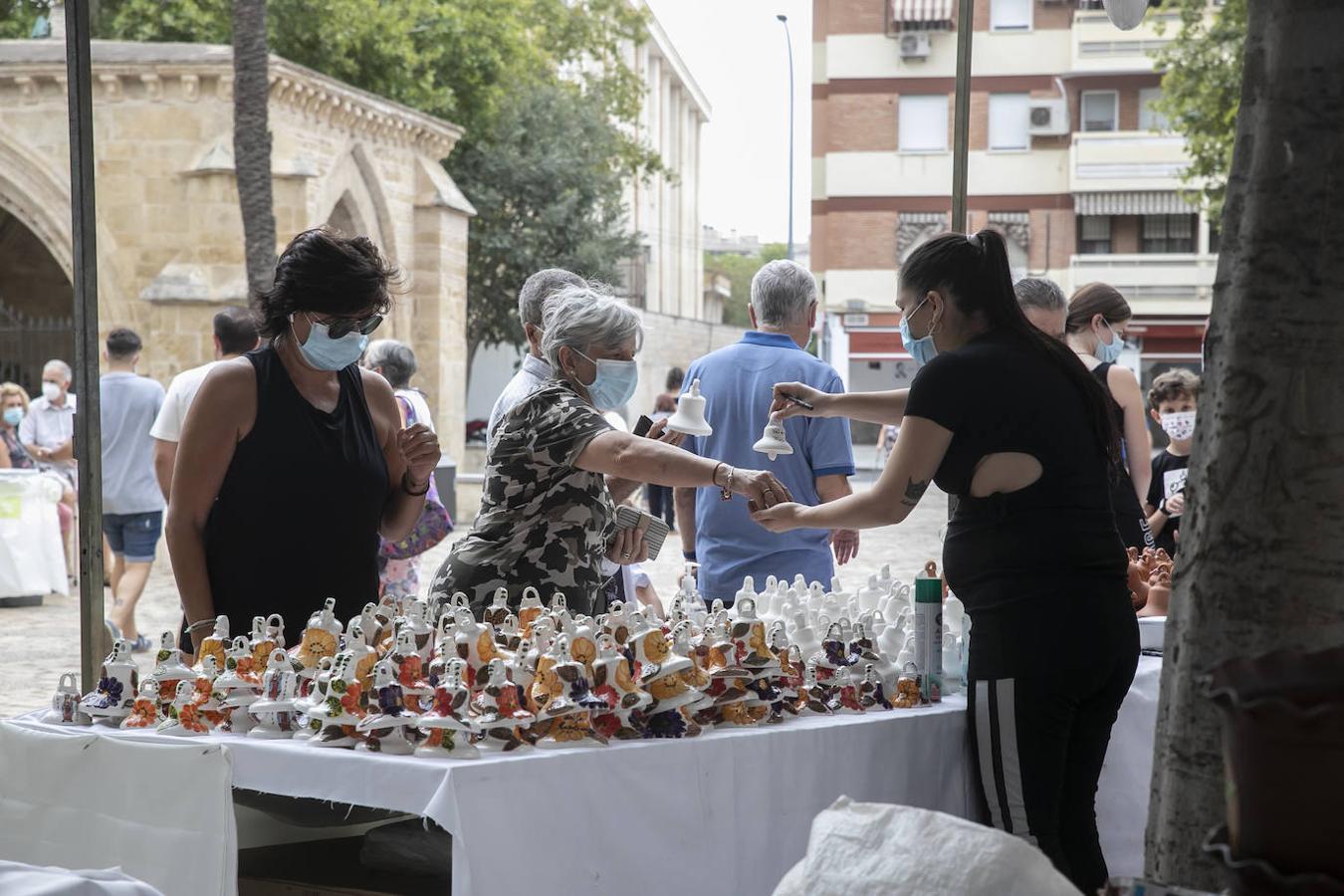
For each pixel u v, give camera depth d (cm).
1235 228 251
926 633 372
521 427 365
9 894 205
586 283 470
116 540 970
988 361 336
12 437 1344
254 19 1711
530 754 289
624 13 3784
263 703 310
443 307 2486
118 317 1923
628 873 297
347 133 2253
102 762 309
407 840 332
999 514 335
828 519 345
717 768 312
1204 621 250
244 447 372
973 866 201
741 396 482
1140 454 533
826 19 3753
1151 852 260
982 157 3734
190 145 1905
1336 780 155
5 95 1994
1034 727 331
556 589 366
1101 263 3666
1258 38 249
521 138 3256
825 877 209
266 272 1734
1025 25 3700
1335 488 241
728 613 362
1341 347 241
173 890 295
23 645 1025
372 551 392
